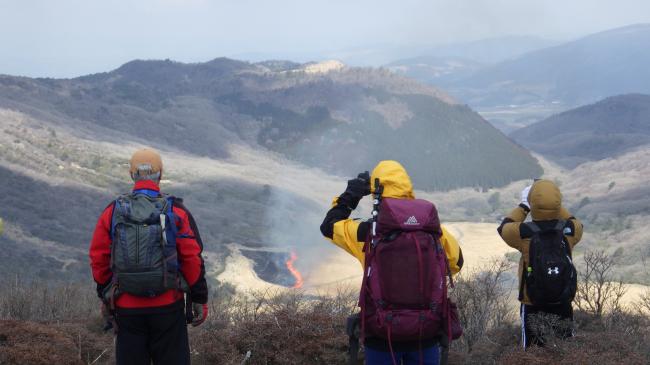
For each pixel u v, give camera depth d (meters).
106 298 3.71
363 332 3.36
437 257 3.31
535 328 4.90
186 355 3.87
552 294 4.73
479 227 139.38
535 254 4.77
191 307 3.94
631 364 4.59
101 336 6.40
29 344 5.34
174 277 3.62
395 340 3.28
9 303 7.33
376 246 3.34
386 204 3.42
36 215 111.31
